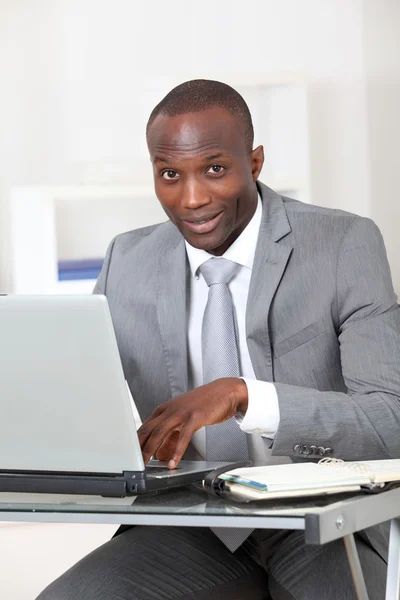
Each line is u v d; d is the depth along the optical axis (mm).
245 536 2127
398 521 1787
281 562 2107
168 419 1809
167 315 2295
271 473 1720
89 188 4547
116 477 1726
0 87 4805
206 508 1594
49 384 1690
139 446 1695
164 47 4910
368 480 1674
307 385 2236
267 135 4820
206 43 4957
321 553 2047
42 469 1770
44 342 1665
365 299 2182
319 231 2275
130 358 2379
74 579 2107
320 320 2217
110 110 4871
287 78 4680
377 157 5160
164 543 2215
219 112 2078
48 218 4625
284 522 1521
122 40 4871
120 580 2084
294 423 1938
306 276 2232
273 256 2250
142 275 2389
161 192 2133
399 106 5145
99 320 1623
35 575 3615
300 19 5047
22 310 1659
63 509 1631
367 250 2236
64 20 4828
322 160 5137
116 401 1661
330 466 1795
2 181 4809
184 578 2121
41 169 4832
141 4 4887
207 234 2123
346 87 5125
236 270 2285
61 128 4840
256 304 2221
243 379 1942
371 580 1973
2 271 4789
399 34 5121
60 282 4707
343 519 1551
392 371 2094
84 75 4855
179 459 1812
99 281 2504
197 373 2318
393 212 5184
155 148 2098
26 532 4137
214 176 2084
